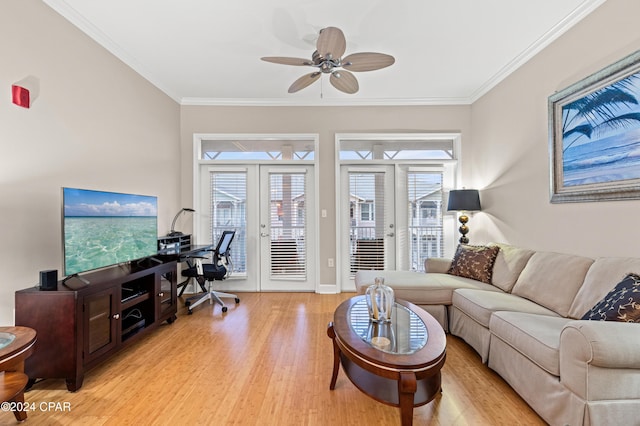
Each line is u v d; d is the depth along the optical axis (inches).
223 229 165.2
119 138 114.0
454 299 104.1
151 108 135.1
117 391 73.1
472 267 118.7
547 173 106.0
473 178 159.3
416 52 114.1
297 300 148.7
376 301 71.5
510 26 98.5
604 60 83.7
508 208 129.1
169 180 149.8
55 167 87.2
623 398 51.0
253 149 169.6
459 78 136.3
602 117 82.8
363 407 66.9
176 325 115.7
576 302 76.7
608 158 81.3
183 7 88.5
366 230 165.0
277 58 90.6
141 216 110.0
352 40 106.1
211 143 170.1
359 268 164.6
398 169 164.2
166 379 78.3
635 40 75.2
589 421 50.4
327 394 71.6
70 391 72.6
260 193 166.2
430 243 164.9
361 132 162.4
